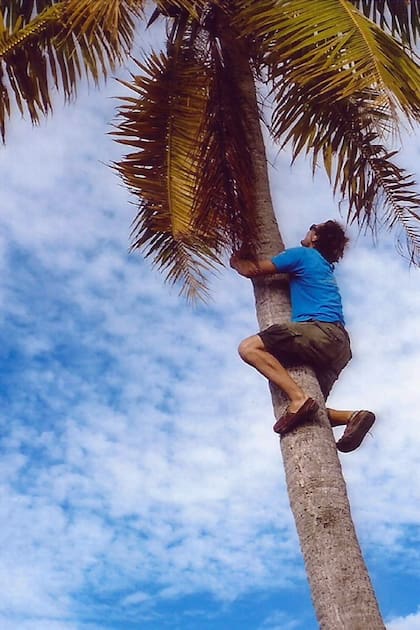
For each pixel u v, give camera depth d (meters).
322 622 5.53
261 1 7.28
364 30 6.29
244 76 7.78
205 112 7.68
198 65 7.87
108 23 7.20
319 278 6.57
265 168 7.47
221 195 7.33
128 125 7.70
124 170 7.62
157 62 7.82
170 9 8.02
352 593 5.51
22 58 8.12
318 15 6.46
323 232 7.01
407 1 8.86
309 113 8.15
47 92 8.17
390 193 8.43
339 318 6.49
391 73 6.19
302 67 6.40
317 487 5.93
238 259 6.92
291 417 6.14
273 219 7.18
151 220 8.62
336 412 6.63
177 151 7.63
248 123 7.59
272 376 6.28
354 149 8.34
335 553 5.67
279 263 6.62
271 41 6.75
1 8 9.24
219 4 7.80
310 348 6.32
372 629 5.38
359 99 8.16
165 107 7.73
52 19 7.89
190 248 8.20
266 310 6.70
